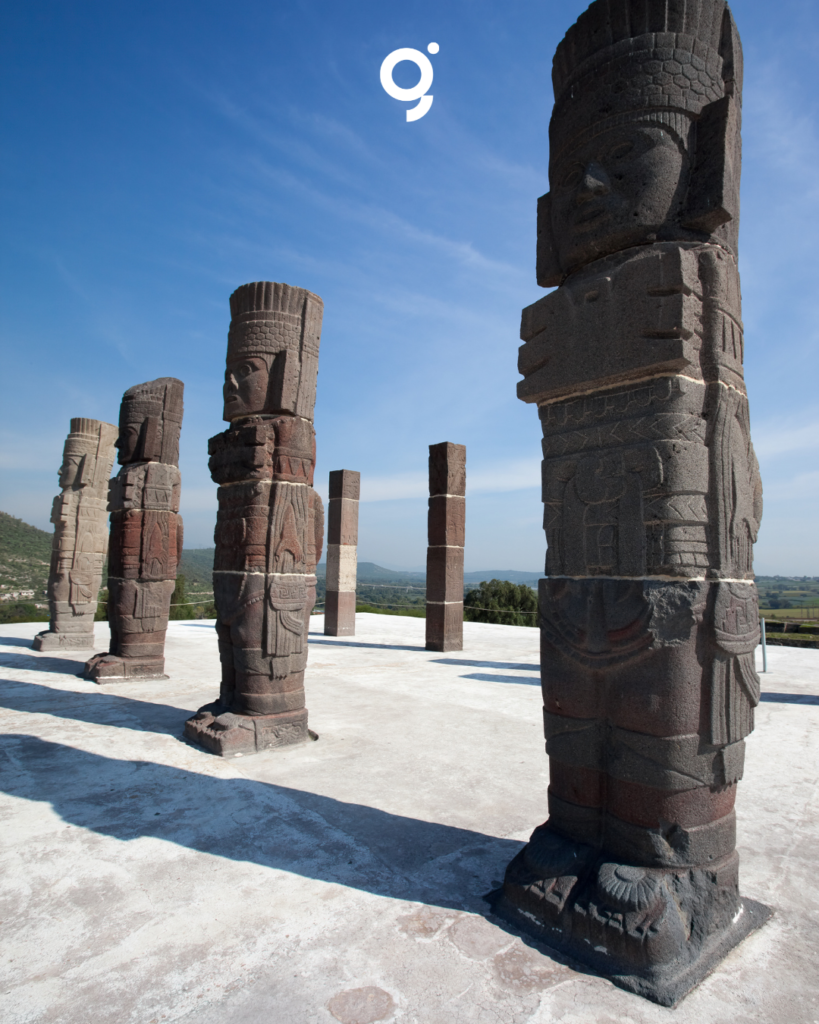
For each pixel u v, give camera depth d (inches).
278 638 216.8
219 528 233.5
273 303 229.9
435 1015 87.9
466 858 136.2
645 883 103.6
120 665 321.7
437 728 240.7
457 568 469.7
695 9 119.7
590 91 126.1
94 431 458.3
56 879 125.3
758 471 125.1
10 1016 86.7
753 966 100.3
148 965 98.8
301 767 194.2
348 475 570.9
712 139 116.6
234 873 128.7
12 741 215.3
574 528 124.1
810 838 148.9
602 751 117.0
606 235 122.6
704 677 107.9
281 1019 86.9
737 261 127.0
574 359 125.3
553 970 98.9
